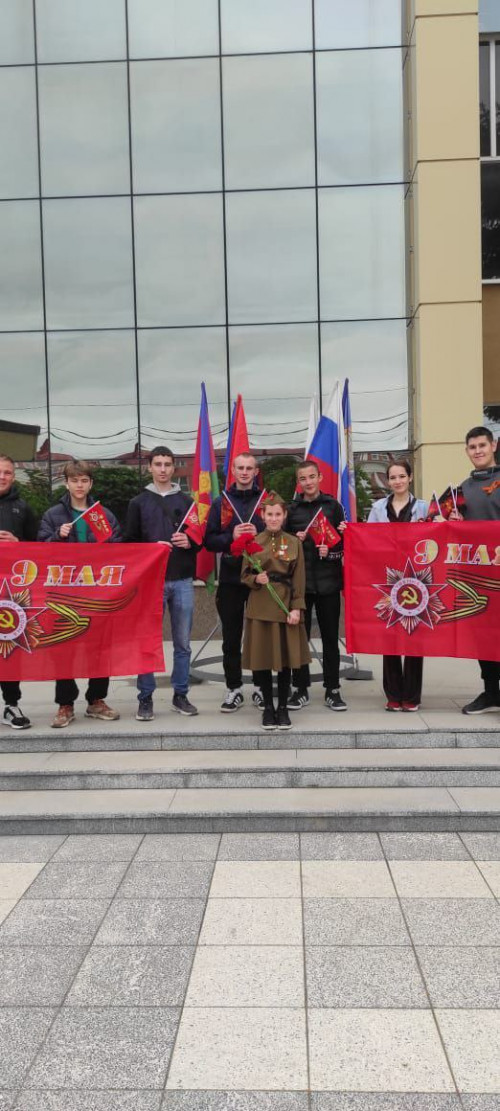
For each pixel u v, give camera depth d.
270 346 12.03
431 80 11.23
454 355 11.48
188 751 5.33
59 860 4.32
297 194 11.89
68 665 5.60
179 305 12.06
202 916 3.70
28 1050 2.78
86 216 12.04
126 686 7.18
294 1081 2.60
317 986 3.13
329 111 11.79
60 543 5.61
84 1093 2.57
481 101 11.82
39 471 12.22
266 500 5.39
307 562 5.81
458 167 11.30
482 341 11.91
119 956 3.37
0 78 11.96
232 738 5.34
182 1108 2.50
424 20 11.15
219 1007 3.01
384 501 6.16
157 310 12.09
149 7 11.80
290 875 4.09
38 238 12.09
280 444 12.09
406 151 11.75
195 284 12.04
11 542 5.58
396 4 11.62
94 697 5.82
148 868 4.21
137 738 5.37
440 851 4.35
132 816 4.62
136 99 11.89
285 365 12.03
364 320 11.93
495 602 5.50
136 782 4.98
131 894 3.93
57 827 4.66
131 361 12.12
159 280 12.05
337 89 11.77
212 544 5.80
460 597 5.59
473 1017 2.92
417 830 4.59
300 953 3.37
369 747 5.29
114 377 12.15
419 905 3.76
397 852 4.34
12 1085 2.61
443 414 11.53
